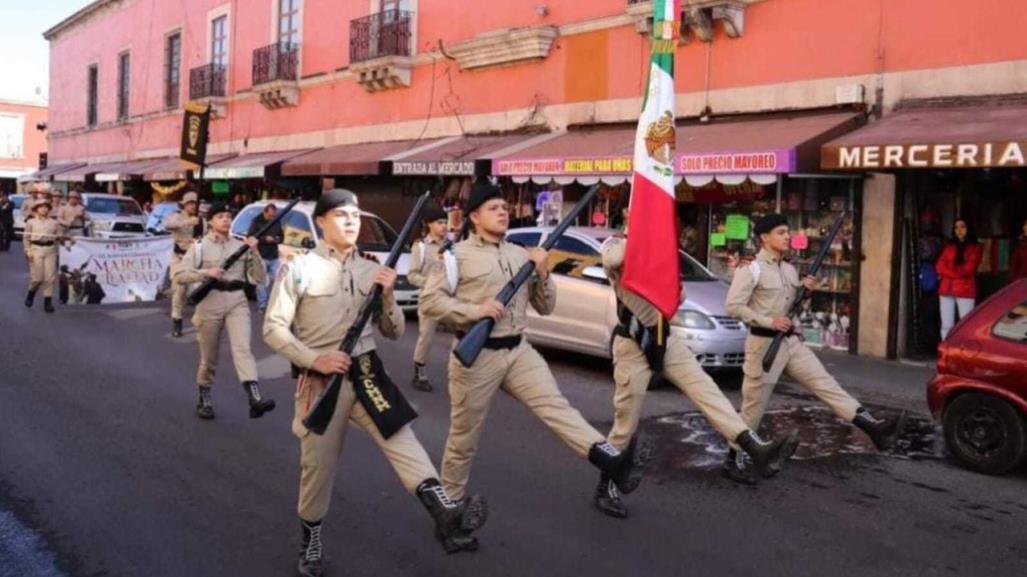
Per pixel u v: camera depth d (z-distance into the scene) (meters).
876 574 4.88
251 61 27.44
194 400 8.68
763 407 6.44
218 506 5.78
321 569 4.70
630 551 5.12
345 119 23.11
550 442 7.36
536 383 5.01
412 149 19.12
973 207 12.23
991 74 11.02
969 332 6.93
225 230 7.90
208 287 7.56
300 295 4.46
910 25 11.73
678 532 5.43
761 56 13.44
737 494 6.18
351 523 5.50
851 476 6.66
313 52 24.33
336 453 4.52
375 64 20.78
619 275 5.65
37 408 8.22
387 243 14.91
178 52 32.72
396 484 6.22
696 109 14.28
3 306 14.95
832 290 12.72
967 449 6.85
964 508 6.00
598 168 13.70
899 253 11.88
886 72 11.98
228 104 28.80
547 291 5.16
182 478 6.34
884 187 11.95
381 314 4.54
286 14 25.61
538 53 16.89
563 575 4.78
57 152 46.34
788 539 5.36
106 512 5.66
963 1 11.21
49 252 14.44
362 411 4.44
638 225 5.61
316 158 21.92
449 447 5.17
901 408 9.16
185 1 31.70
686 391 5.71
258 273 7.95
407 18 20.55
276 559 4.96
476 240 5.09
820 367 6.41
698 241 14.27
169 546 5.12
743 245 13.75
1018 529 5.62
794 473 6.71
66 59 44.88
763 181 11.63
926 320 12.35
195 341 12.02
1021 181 12.04
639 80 15.30
